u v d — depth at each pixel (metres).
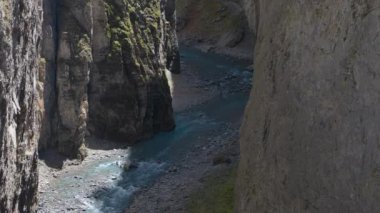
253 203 32.09
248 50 117.75
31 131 45.34
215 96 88.50
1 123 36.09
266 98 33.53
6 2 37.28
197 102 85.31
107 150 65.12
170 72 94.75
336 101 24.17
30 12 43.66
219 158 58.47
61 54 60.62
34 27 45.44
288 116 28.77
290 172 27.41
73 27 61.66
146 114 69.69
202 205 47.94
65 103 60.41
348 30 24.03
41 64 57.97
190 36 127.81
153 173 59.19
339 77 24.17
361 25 23.03
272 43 34.56
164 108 72.50
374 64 21.73
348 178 22.53
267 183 30.22
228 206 45.25
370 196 20.98
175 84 91.69
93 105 66.56
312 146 25.61
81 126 61.31
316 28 27.12
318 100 25.70
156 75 72.31
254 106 36.84
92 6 65.06
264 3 41.19
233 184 49.31
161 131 72.25
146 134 69.56
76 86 60.84
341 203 22.83
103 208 51.62
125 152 65.19
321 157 24.69
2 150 36.41
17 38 40.25
